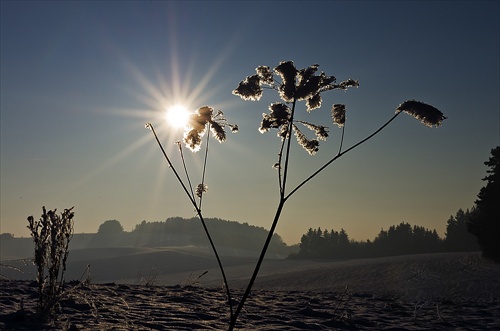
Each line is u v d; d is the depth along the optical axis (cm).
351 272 6419
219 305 945
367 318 923
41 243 683
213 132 450
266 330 720
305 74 411
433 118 409
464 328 862
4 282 1045
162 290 1128
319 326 791
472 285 3497
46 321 640
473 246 17175
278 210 412
